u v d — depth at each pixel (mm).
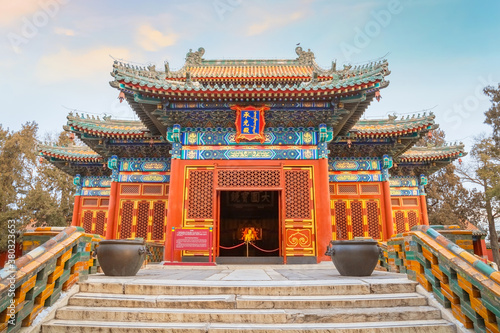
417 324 6547
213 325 6457
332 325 6492
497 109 38688
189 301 7195
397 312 6871
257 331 6195
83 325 6445
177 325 6473
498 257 38531
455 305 6750
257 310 6988
